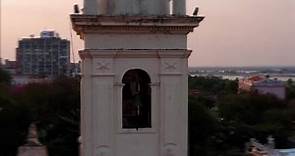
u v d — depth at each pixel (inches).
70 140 3875.5
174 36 993.5
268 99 6333.7
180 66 999.6
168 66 996.6
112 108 992.2
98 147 991.6
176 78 999.0
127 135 999.0
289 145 4483.3
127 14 997.8
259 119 6028.5
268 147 3083.2
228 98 6437.0
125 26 971.9
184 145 1006.4
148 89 1011.3
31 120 4082.2
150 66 995.9
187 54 994.1
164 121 1002.7
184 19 979.3
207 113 4463.6
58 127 4089.6
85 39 978.1
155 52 989.2
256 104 6220.5
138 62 992.9
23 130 4045.3
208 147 4330.7
